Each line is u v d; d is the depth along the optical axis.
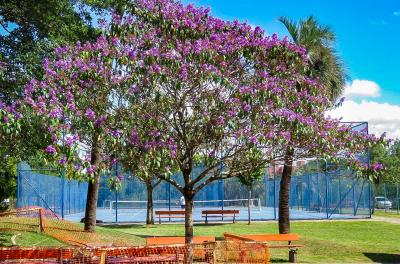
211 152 10.92
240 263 10.52
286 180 20.22
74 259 9.49
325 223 32.81
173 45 10.84
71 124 10.24
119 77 10.78
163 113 10.75
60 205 35.16
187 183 11.69
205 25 11.24
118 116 10.73
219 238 21.30
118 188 10.20
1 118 10.08
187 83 10.62
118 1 17.31
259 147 10.75
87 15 19.08
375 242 22.58
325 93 12.38
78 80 10.70
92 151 10.64
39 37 18.06
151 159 10.12
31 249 9.46
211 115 10.66
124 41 11.07
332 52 21.52
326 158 11.48
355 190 38.50
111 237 19.00
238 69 11.12
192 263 10.07
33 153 14.89
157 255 9.84
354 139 11.86
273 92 10.45
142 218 37.53
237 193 50.94
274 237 16.92
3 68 16.34
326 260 17.05
